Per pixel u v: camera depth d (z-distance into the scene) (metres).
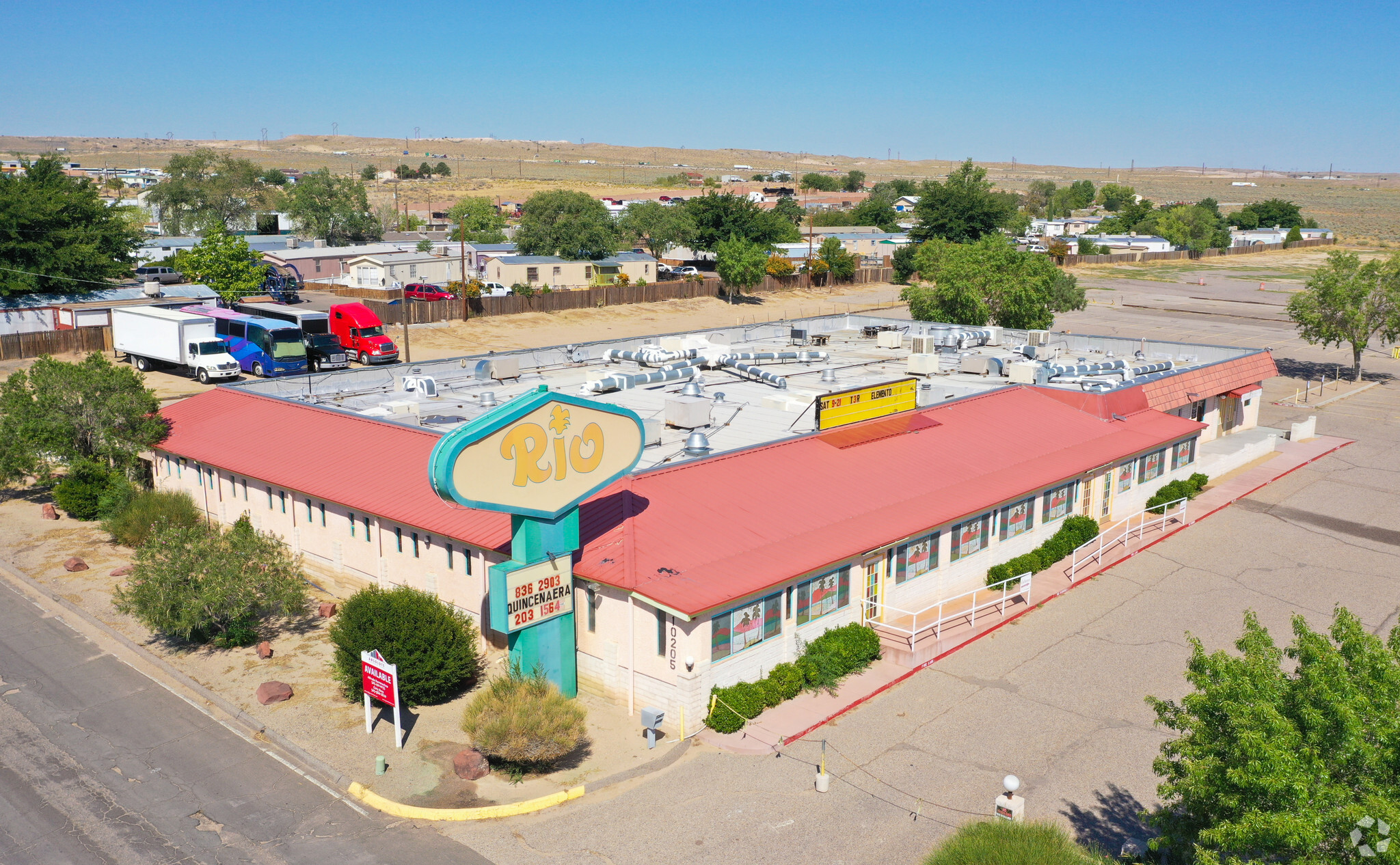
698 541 25.16
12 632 27.52
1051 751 22.28
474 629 26.66
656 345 48.50
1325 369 75.69
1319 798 12.42
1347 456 50.12
